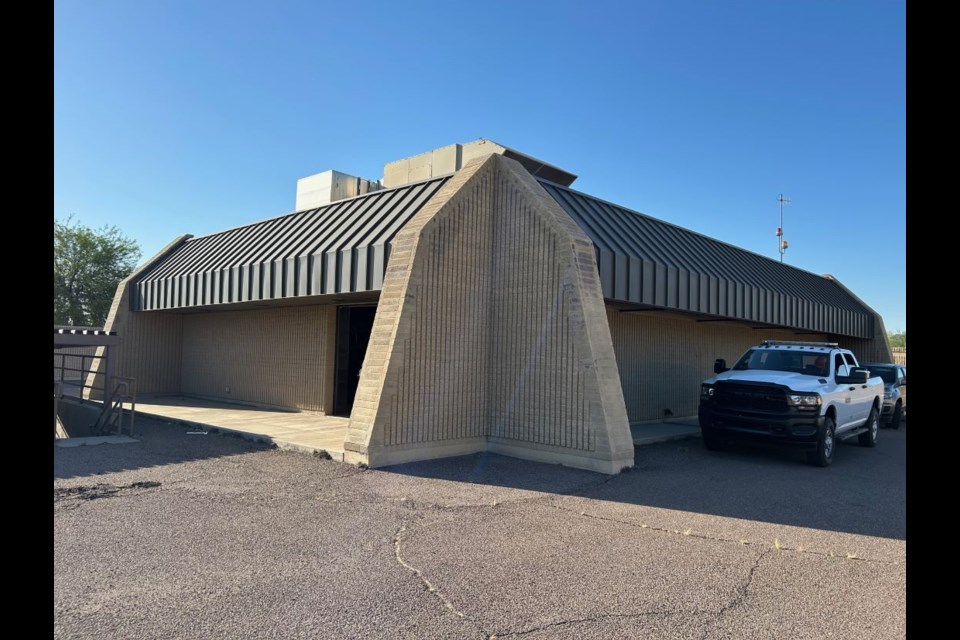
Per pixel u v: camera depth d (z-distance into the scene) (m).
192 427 13.59
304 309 17.23
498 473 9.42
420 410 10.19
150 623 4.21
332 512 7.07
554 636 4.20
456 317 10.83
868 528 7.00
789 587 5.17
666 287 13.60
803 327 19.95
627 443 10.00
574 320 10.12
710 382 12.41
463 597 4.80
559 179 17.55
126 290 19.95
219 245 18.36
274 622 4.28
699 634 4.28
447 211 10.71
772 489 8.99
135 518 6.64
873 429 14.45
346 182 20.66
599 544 6.20
